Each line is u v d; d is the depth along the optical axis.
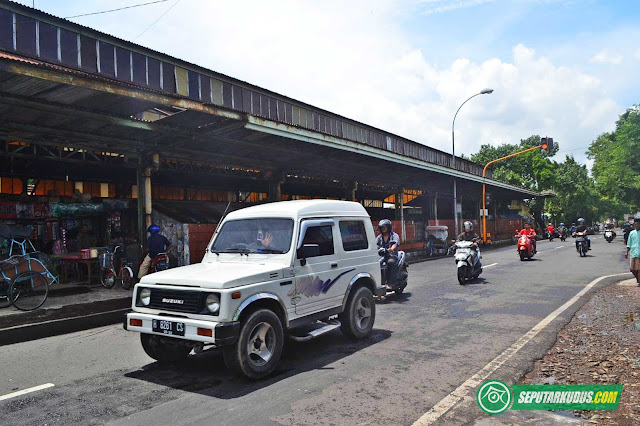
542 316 7.90
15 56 7.85
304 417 3.94
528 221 48.75
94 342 7.08
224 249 6.05
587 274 13.73
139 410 4.18
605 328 6.90
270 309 5.31
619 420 3.80
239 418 3.94
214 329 4.49
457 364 5.38
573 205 63.09
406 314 8.39
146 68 10.26
